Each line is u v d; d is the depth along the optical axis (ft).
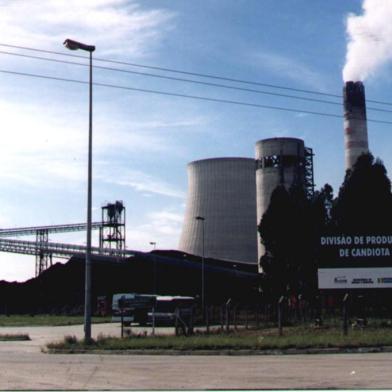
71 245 400.88
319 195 211.00
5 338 111.45
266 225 189.47
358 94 342.64
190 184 390.83
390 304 138.31
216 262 370.53
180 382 43.57
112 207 434.71
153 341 81.46
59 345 81.10
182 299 168.66
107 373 49.90
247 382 42.93
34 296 396.57
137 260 392.47
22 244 412.16
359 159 167.43
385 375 45.60
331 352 69.41
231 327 126.93
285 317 141.18
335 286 116.57
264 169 419.95
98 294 402.52
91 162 90.94
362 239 117.29
